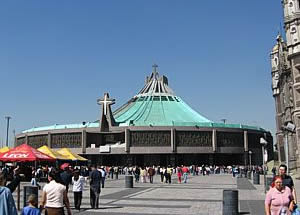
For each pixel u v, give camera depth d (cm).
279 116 7812
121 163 10006
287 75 6303
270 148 11488
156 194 2989
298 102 5472
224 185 4222
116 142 10188
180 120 11000
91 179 2072
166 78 12950
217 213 1880
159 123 10456
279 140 7594
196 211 1955
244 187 3850
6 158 2288
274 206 942
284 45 6594
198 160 10200
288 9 5684
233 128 10306
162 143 9794
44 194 1097
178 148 9800
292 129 2269
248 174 6022
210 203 2333
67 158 4347
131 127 9875
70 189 3569
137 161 10012
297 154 5481
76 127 10212
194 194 2989
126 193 3088
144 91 12612
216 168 9294
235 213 1747
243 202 2409
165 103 11969
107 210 1984
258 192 3219
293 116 5588
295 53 5488
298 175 5181
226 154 10494
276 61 8238
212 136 10025
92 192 2062
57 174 1141
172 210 1991
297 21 5559
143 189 3556
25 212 892
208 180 5512
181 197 2730
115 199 2581
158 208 2078
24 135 11125
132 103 12238
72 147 10100
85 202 2391
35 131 10762
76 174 2002
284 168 1108
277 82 7894
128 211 1945
